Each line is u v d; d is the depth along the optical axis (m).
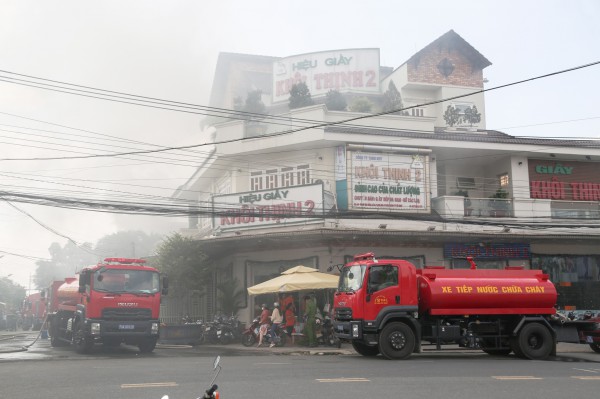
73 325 19.95
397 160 26.20
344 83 38.22
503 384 10.28
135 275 18.83
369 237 23.95
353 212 22.91
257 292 21.98
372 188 25.66
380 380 10.67
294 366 13.24
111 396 8.82
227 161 28.28
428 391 9.40
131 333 18.27
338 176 25.88
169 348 21.70
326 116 27.17
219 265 28.38
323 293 24.45
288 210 22.75
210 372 11.91
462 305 15.92
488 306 16.11
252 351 19.78
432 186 27.25
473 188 30.12
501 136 28.81
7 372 12.16
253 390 9.37
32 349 21.28
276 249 25.66
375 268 15.70
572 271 27.75
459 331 15.88
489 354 18.02
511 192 28.64
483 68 39.09
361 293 15.49
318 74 38.44
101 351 19.95
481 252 26.30
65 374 11.68
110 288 18.36
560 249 27.80
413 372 12.03
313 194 24.12
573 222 27.97
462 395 9.04
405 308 15.61
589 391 9.56
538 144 28.17
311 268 23.08
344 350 19.88
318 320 21.55
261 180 27.30
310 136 25.56
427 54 38.00
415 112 37.38
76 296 20.22
